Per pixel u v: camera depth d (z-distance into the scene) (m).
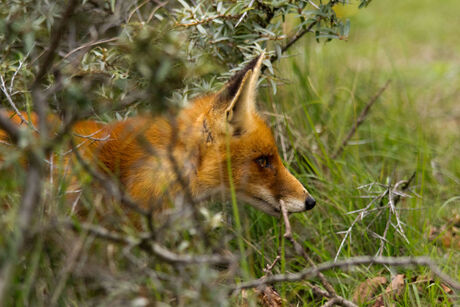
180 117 7.93
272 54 9.80
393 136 12.66
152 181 7.45
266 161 8.33
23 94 8.28
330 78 14.09
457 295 7.75
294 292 7.80
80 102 5.98
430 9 25.69
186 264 5.79
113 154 7.75
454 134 13.61
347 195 10.00
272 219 9.55
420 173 11.47
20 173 5.68
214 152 7.93
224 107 7.87
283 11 9.76
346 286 8.47
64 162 7.14
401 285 8.16
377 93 13.29
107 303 5.79
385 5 25.81
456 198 10.41
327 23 10.41
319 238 9.46
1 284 4.77
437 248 9.28
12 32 7.31
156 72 5.85
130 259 5.96
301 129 11.59
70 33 8.83
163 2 10.23
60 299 5.79
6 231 5.60
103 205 7.14
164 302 6.07
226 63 9.97
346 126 12.75
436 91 16.62
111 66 8.04
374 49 16.77
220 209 8.95
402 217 9.93
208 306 5.68
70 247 5.84
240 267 7.27
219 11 9.34
